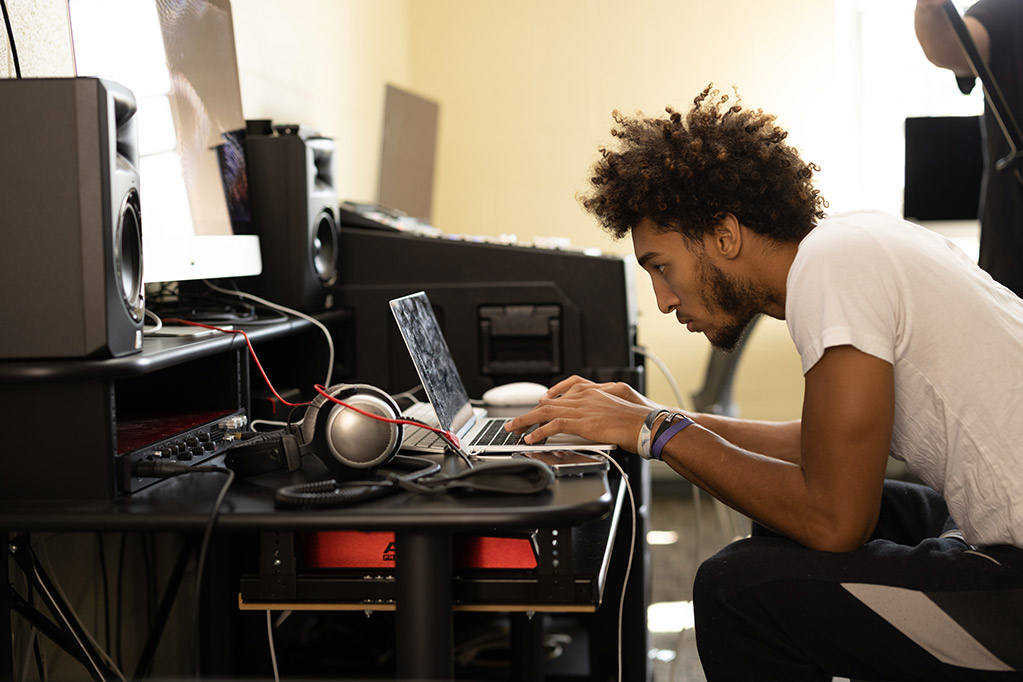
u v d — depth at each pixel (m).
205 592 1.63
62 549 1.42
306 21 2.53
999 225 1.71
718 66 3.73
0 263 0.90
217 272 1.36
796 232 1.11
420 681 0.91
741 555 1.03
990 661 0.97
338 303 1.76
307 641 1.94
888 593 0.97
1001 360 1.01
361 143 3.11
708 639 1.04
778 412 3.78
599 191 1.18
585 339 1.73
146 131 1.22
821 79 3.68
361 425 0.99
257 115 2.16
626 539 1.59
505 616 2.04
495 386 1.75
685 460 1.08
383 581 0.96
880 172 3.89
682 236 1.13
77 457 0.93
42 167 0.89
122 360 0.92
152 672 1.75
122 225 0.94
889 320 0.98
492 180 3.87
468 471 0.94
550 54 3.80
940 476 1.06
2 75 1.26
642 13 3.75
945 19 1.71
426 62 3.86
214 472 1.02
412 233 1.81
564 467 1.03
